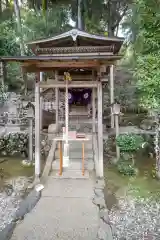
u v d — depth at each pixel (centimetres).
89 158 575
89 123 801
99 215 342
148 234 305
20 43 1114
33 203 377
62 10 1311
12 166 597
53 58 423
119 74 1293
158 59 447
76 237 286
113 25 1410
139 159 638
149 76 462
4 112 917
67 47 542
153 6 453
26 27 1237
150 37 465
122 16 1381
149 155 646
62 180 482
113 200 404
